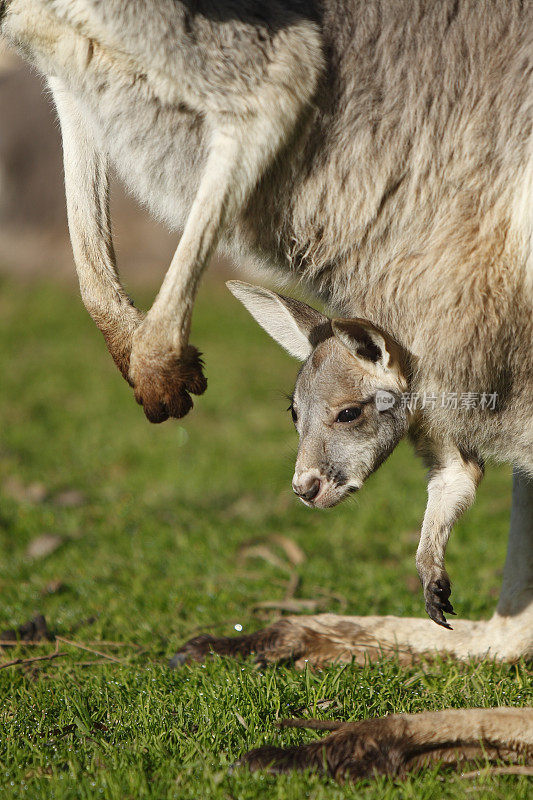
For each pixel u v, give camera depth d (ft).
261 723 28.04
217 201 28.96
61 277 143.23
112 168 34.12
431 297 29.60
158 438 77.61
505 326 29.07
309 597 44.14
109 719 28.99
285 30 28.45
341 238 30.48
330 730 26.32
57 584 46.11
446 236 29.35
